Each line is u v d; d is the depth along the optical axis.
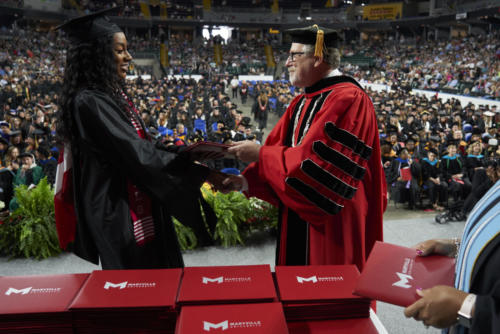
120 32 2.36
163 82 37.16
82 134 2.22
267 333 1.26
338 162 2.35
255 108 21.06
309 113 2.64
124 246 2.26
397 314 4.10
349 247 2.61
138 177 2.19
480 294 1.29
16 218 5.50
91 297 1.45
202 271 1.66
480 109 19.34
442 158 9.41
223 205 5.83
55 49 45.81
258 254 5.62
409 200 8.53
